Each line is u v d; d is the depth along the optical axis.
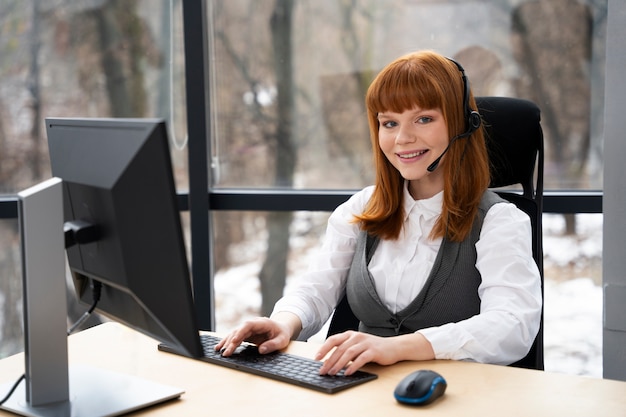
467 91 1.93
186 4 3.02
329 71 3.10
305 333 1.98
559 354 3.09
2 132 3.18
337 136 3.13
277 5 3.10
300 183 3.19
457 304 1.88
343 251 2.08
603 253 2.43
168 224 1.26
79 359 1.66
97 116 3.19
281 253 3.27
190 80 3.06
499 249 1.83
